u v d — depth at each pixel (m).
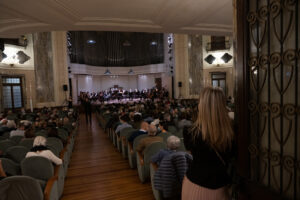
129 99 20.22
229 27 5.58
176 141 2.45
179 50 16.31
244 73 1.30
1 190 1.70
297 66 1.02
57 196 2.64
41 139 2.83
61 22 4.79
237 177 1.40
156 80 21.55
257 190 1.22
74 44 17.39
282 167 1.12
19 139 4.20
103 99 17.81
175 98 16.53
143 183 3.40
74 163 4.58
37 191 1.79
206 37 15.64
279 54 1.11
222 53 15.24
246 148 1.29
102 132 8.59
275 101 1.17
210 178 1.17
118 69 22.20
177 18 4.82
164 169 2.22
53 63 14.67
